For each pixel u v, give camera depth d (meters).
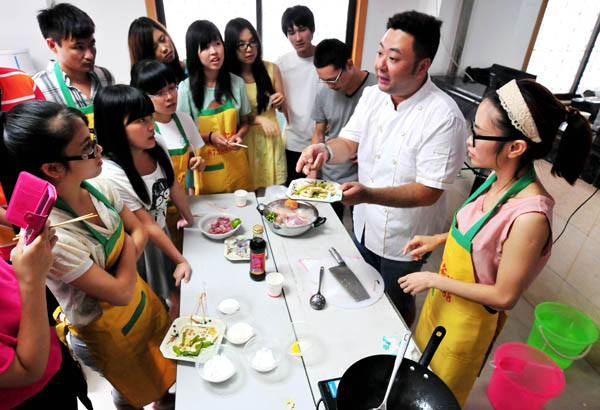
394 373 0.94
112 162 1.52
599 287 2.17
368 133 1.85
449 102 1.58
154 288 1.91
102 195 1.27
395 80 1.51
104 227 1.25
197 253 1.71
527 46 3.50
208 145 2.40
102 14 3.21
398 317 1.40
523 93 1.04
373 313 1.42
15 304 0.96
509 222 1.13
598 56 3.46
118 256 1.31
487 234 1.20
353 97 2.34
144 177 1.65
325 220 1.92
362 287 1.53
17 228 1.24
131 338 1.37
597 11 3.30
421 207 1.77
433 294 1.49
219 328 1.32
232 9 3.61
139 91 1.45
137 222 1.48
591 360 2.19
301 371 1.19
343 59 2.10
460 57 3.52
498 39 3.45
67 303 1.20
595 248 2.18
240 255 1.67
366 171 1.91
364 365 1.00
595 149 2.13
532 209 1.08
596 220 2.16
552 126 1.04
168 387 1.53
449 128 1.55
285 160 2.99
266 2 3.62
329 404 1.00
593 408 1.94
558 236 2.42
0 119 0.96
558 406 1.94
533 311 2.56
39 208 0.83
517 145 1.10
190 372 1.18
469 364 1.40
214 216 1.96
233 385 1.14
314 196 1.62
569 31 3.42
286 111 3.01
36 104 0.97
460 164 1.62
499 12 3.31
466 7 3.28
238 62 2.58
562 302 2.40
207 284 1.53
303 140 3.06
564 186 2.36
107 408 1.84
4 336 0.88
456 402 0.92
